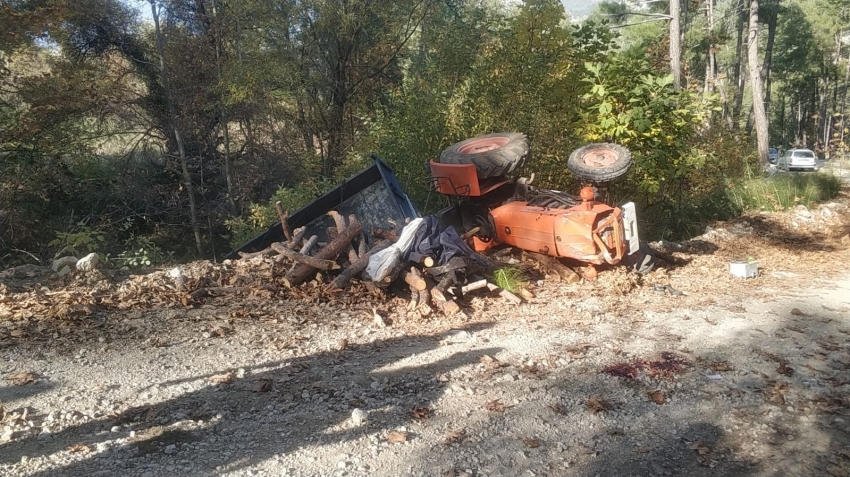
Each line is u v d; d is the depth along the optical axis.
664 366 5.15
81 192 17.16
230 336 5.78
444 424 4.23
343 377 4.96
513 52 11.72
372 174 8.93
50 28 14.40
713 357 5.35
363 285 7.05
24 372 4.91
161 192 18.94
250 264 7.49
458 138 11.38
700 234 11.92
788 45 54.53
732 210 13.04
